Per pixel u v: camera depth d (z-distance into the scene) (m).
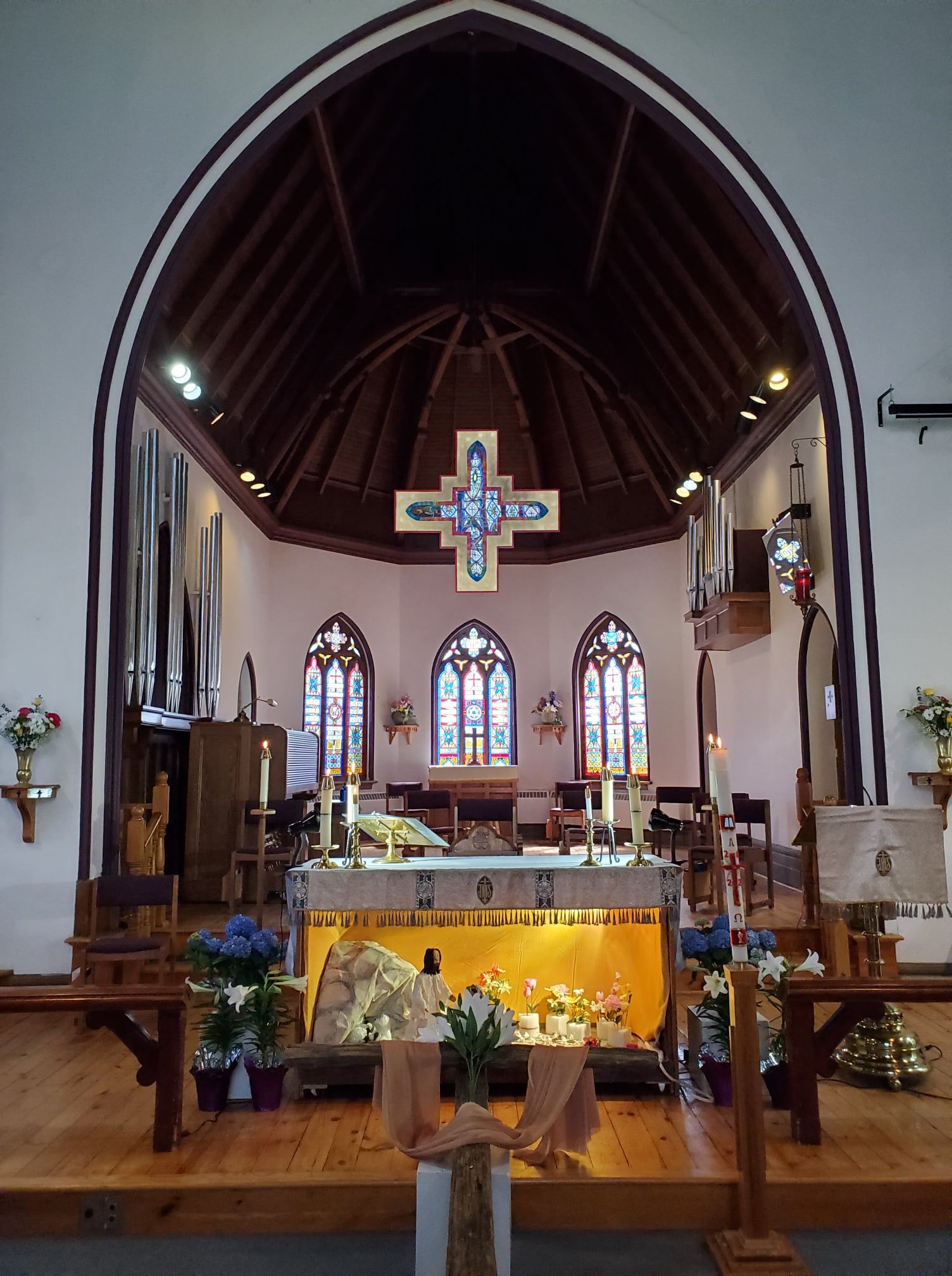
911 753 6.40
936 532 6.60
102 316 6.64
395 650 14.66
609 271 10.83
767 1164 3.29
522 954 5.04
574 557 14.68
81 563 6.40
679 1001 5.59
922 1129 3.75
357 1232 3.15
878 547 6.61
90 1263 3.00
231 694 11.43
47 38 6.86
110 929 6.75
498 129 10.55
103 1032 5.26
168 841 9.18
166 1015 3.56
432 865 4.51
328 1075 4.07
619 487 14.34
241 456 11.08
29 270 6.64
